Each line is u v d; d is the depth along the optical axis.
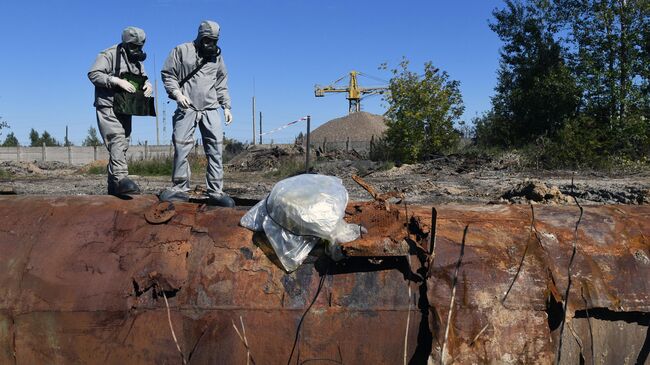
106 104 4.87
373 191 3.52
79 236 3.10
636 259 2.98
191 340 2.82
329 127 50.47
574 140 20.64
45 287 2.92
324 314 2.80
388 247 2.85
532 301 2.80
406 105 25.03
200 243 3.04
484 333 2.72
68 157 42.12
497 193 12.78
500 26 28.44
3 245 3.09
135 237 3.07
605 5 23.42
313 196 2.97
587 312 2.84
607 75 22.95
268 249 2.99
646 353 2.86
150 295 2.88
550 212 3.29
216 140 4.95
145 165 25.88
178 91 4.86
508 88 28.48
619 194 11.38
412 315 2.79
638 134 21.27
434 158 24.33
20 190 16.94
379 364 2.78
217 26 4.92
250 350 2.79
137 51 4.86
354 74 60.34
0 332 2.88
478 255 2.91
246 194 14.76
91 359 2.84
